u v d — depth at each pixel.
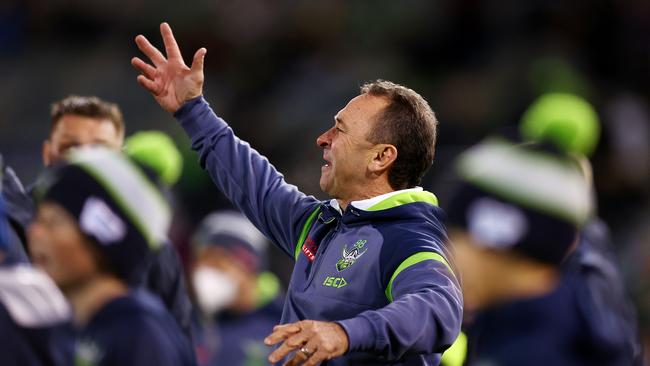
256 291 22.39
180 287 16.08
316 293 12.55
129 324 9.92
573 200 8.28
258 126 41.62
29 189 14.91
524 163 8.29
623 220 35.47
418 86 42.44
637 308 27.03
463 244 8.41
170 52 14.50
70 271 9.93
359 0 45.97
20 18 49.28
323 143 13.47
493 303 8.60
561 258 8.35
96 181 9.87
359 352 10.73
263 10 46.22
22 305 10.34
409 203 12.62
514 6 43.44
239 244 22.19
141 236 9.98
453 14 44.06
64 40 48.88
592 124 16.31
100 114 16.88
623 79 41.59
